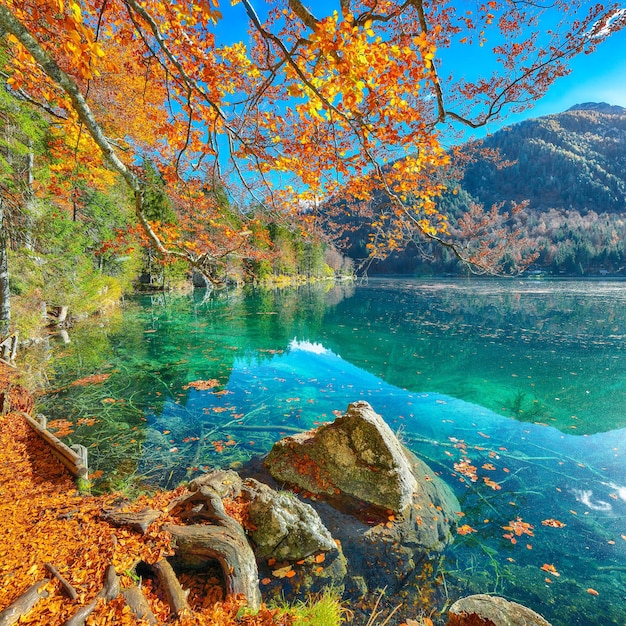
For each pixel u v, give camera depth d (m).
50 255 10.89
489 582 3.21
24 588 2.29
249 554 2.91
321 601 2.65
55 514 3.17
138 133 7.34
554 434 6.26
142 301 23.53
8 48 3.58
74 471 3.95
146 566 2.75
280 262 37.72
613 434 6.23
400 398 7.88
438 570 3.30
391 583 3.13
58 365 9.14
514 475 4.95
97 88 6.26
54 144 7.21
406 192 4.02
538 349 12.38
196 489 3.58
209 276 3.65
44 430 4.76
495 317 19.11
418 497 4.17
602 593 3.15
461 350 12.27
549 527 3.94
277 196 4.61
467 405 7.54
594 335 14.48
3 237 7.84
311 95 3.00
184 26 2.96
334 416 6.78
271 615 2.37
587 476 4.95
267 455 4.90
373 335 14.69
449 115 3.16
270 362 10.59
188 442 5.54
